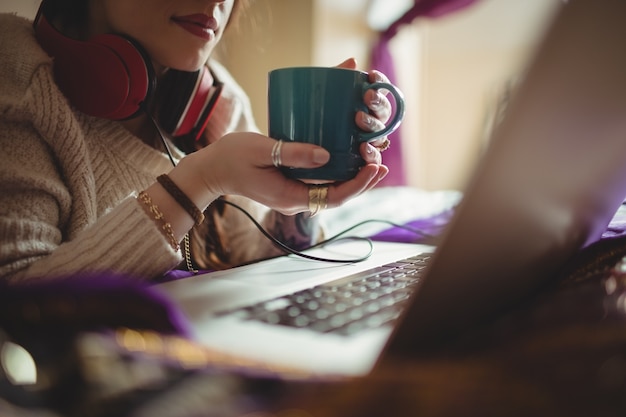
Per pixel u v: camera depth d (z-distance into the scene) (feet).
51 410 1.17
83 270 1.86
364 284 1.77
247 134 1.99
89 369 1.20
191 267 2.71
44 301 1.44
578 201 1.33
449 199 5.24
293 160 1.83
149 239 1.93
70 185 2.46
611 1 0.91
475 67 8.27
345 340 1.21
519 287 1.40
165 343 1.25
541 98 0.94
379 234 3.36
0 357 1.36
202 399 1.10
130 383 1.17
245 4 3.60
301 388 1.09
